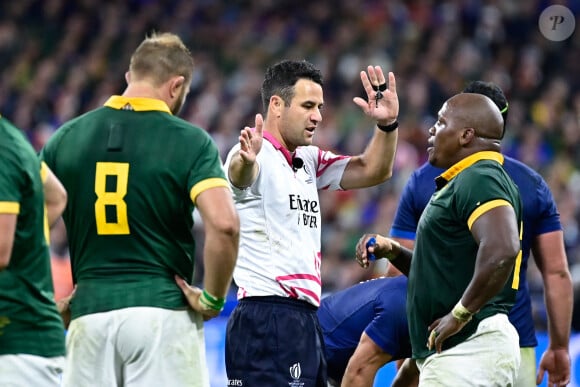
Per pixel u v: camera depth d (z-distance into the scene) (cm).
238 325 2053
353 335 2231
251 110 6328
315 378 2056
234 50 7038
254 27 7262
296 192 2078
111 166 1764
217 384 3366
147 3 7556
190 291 1762
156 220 1753
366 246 2106
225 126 6125
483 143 1917
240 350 2045
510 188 1861
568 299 2159
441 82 6612
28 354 1606
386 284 2217
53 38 7188
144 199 1750
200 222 4297
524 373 2117
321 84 2116
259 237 2047
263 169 2048
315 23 7281
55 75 6781
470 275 1856
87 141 1788
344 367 2275
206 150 1755
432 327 1869
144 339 1728
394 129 2180
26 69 6856
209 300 1739
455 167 1912
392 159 2197
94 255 1770
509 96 6819
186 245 1786
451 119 1933
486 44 7231
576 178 5797
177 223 1764
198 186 1723
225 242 1697
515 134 6278
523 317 2119
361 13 7325
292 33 7200
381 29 7131
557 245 2159
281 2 7450
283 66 2102
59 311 1794
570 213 5191
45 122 6419
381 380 3159
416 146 5825
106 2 7462
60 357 1650
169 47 1834
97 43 7012
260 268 2042
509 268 1773
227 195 1722
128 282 1745
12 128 1603
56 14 7338
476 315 1862
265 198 2047
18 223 1595
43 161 1802
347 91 6378
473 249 1852
